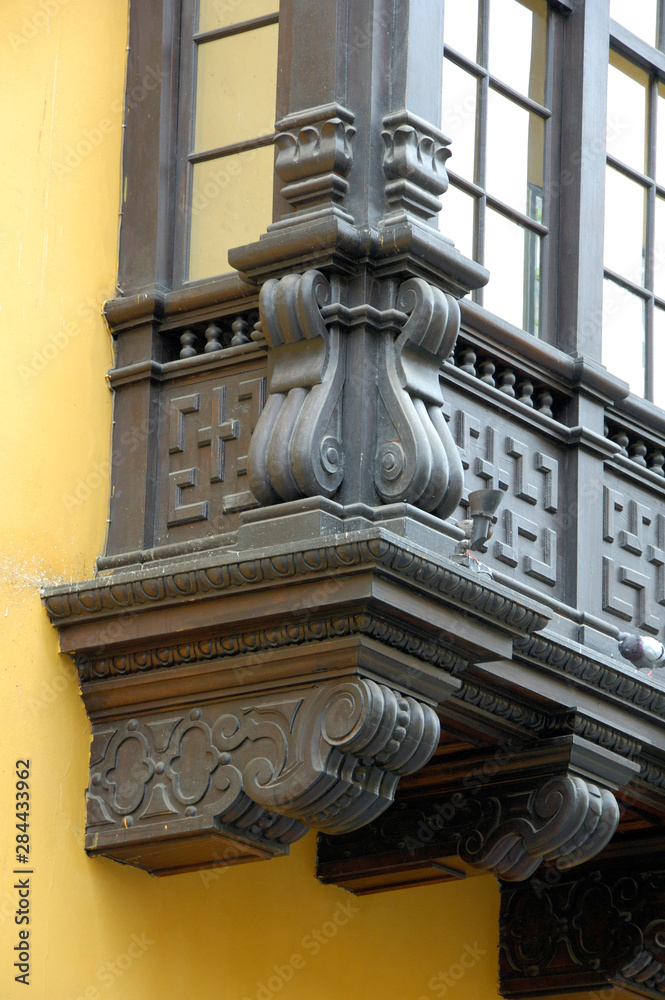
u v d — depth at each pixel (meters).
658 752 9.66
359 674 7.93
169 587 8.39
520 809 9.23
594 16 10.51
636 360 10.68
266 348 8.88
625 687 9.28
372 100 8.64
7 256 9.26
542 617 8.40
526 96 10.15
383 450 8.17
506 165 9.92
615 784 9.39
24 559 8.91
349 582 7.78
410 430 8.13
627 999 10.96
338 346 8.34
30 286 9.30
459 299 8.96
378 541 7.58
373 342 8.37
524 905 11.25
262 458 8.21
